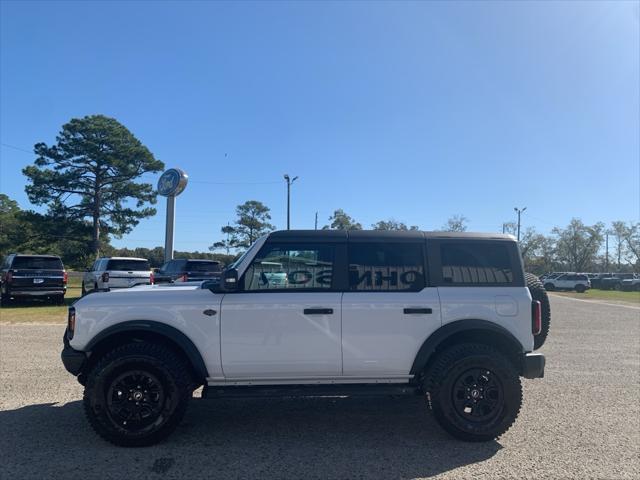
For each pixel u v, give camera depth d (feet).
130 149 160.56
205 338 16.07
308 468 14.07
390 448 15.62
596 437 16.71
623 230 298.56
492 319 16.61
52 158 156.76
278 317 16.16
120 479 13.29
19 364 27.09
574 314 64.18
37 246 160.56
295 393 16.08
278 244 16.87
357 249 16.99
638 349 34.53
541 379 25.09
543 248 304.71
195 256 207.31
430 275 16.87
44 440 16.11
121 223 164.76
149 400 15.81
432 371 16.29
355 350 16.25
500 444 16.03
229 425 17.79
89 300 16.37
